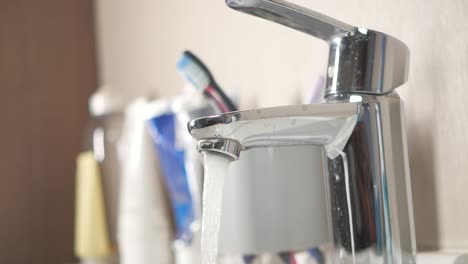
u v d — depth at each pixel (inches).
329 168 15.1
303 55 21.0
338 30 14.2
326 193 15.4
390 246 14.3
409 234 14.6
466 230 15.2
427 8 16.1
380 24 17.7
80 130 39.1
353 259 14.6
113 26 36.7
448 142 15.6
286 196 18.8
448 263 15.1
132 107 30.0
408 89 16.8
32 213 37.1
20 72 37.3
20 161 36.9
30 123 37.4
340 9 19.4
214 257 13.4
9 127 36.7
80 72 39.2
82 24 39.2
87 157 33.7
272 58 22.7
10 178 36.5
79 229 33.4
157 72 31.4
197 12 27.5
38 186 37.4
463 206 15.3
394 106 14.5
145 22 32.5
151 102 29.3
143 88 33.1
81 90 39.2
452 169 15.6
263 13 14.2
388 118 14.4
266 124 13.0
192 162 23.3
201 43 27.4
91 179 33.2
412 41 16.6
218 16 26.0
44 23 38.3
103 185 33.5
